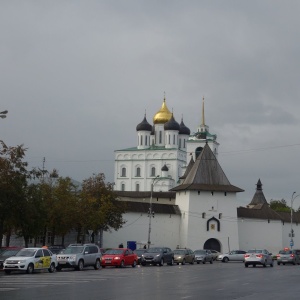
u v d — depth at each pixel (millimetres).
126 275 43312
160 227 104375
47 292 28141
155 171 167125
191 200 107438
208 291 30031
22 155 56438
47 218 69750
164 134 173125
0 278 38469
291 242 109438
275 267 62531
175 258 70938
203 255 77062
